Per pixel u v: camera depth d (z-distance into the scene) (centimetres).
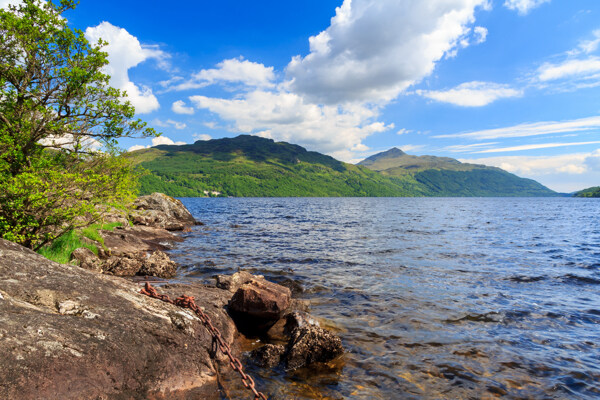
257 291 764
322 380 562
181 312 516
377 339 741
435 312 927
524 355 670
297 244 2231
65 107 1079
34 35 990
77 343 346
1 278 394
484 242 2431
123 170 1136
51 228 1070
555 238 2719
